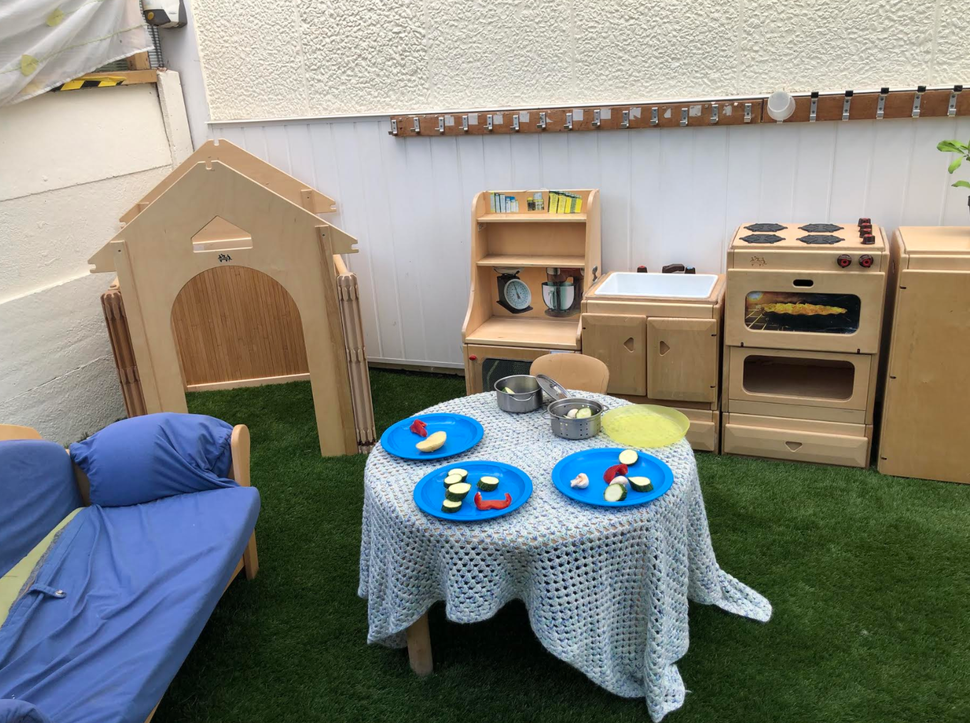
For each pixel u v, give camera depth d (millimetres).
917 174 3664
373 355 5203
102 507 2818
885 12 3518
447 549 2125
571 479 2309
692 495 2410
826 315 3385
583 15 4004
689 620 2662
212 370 4992
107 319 3689
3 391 3787
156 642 2145
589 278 4027
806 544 3029
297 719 2357
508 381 2885
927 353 3232
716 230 4078
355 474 3811
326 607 2857
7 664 2064
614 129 4059
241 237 4637
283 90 4770
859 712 2252
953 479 3373
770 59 3754
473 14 4199
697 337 3580
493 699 2383
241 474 2982
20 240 3869
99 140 4348
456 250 4703
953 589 2727
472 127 4324
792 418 3582
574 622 2125
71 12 3852
